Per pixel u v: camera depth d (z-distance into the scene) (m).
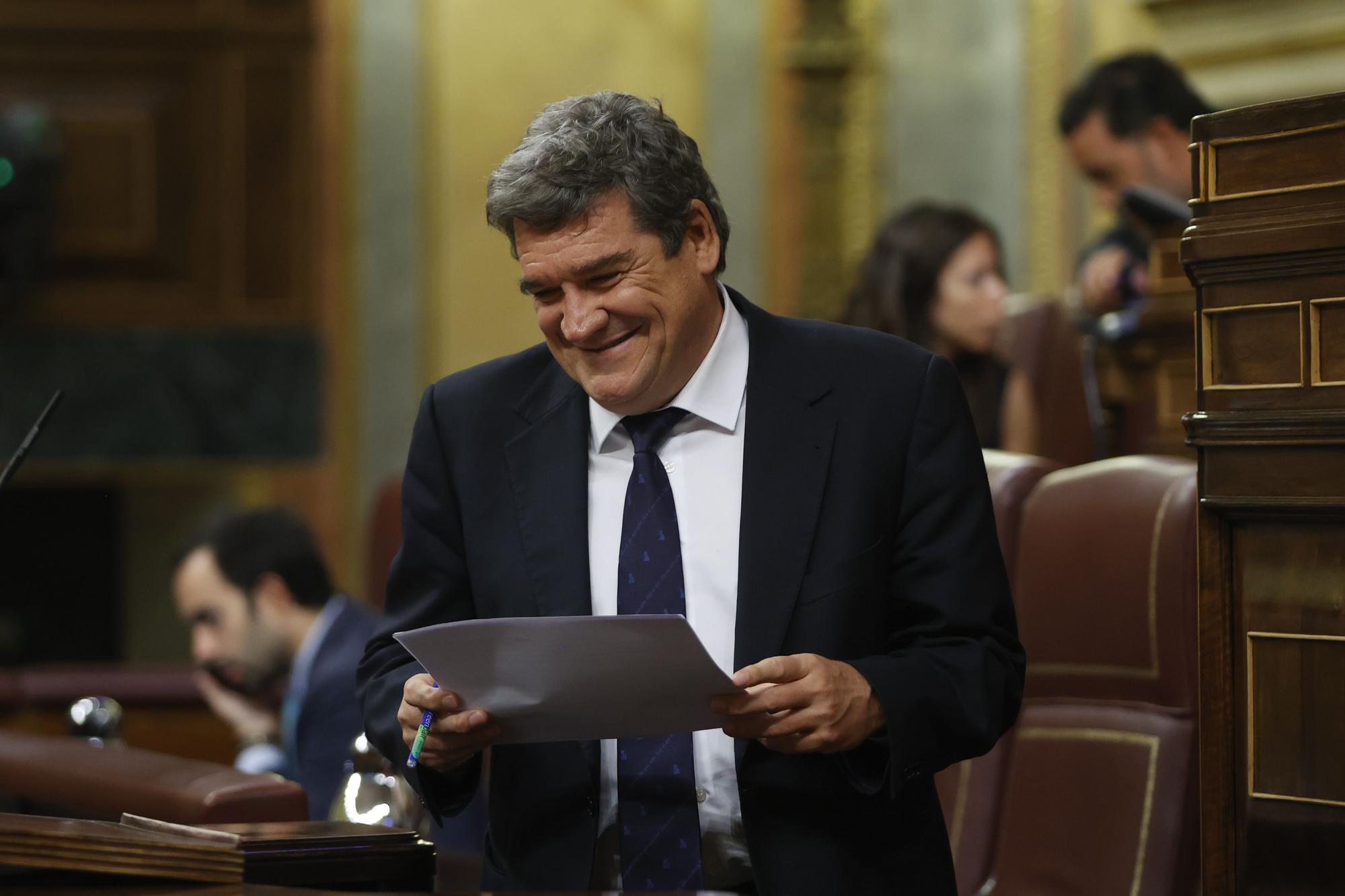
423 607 8.80
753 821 8.08
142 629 30.48
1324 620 7.29
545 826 8.32
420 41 28.30
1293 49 24.22
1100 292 15.38
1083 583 10.95
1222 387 7.57
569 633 7.21
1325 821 7.26
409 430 28.20
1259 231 7.38
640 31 28.45
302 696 16.55
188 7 28.17
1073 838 10.60
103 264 28.14
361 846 8.01
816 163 28.36
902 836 8.27
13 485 30.20
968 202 27.62
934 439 8.41
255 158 28.33
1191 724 10.22
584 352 8.12
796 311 28.33
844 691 7.55
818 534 8.25
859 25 28.20
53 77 28.12
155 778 10.18
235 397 27.94
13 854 6.71
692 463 8.53
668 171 8.01
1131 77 15.44
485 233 28.36
